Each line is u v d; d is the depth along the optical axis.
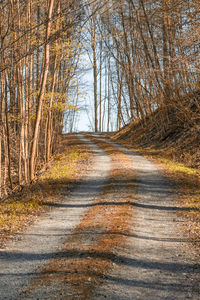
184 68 19.78
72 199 14.22
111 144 38.28
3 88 16.88
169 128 32.53
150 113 38.25
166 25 27.16
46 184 17.28
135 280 5.88
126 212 11.38
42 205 13.12
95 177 18.91
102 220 10.38
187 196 13.66
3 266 6.64
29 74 19.09
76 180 18.17
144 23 35.31
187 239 8.48
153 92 36.69
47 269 6.38
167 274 6.20
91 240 8.28
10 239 8.67
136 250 7.58
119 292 5.35
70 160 26.56
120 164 23.17
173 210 11.78
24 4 16.58
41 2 18.39
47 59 18.20
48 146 26.48
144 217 10.94
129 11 36.28
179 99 28.83
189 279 5.95
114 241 8.12
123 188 15.66
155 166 22.33
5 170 19.58
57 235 9.03
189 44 18.30
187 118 27.62
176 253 7.45
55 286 5.52
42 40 16.23
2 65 10.53
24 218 11.05
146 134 37.28
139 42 39.16
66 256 7.13
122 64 42.84
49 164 25.44
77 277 5.88
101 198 13.94
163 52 28.55
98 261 6.70
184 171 19.53
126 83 46.81
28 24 15.75
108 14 37.47
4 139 19.66
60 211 12.21
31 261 6.93
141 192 14.86
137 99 41.00
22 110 18.48
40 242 8.40
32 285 5.61
